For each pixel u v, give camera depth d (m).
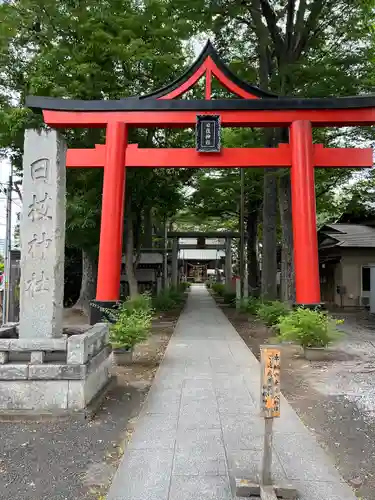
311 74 13.95
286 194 15.70
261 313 13.34
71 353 5.72
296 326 9.88
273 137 16.64
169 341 12.33
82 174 16.11
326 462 4.36
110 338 9.13
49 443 4.88
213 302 27.92
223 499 3.62
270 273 17.80
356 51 15.16
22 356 6.21
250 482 3.74
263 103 12.05
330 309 22.31
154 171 17.39
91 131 15.89
